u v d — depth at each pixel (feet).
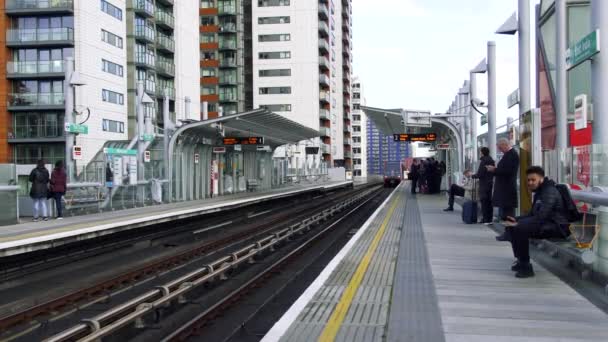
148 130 98.99
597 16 27.96
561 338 17.67
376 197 133.90
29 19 171.53
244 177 138.92
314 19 317.22
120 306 24.61
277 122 111.34
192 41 242.17
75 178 73.51
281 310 28.76
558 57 35.81
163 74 220.84
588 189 28.96
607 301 21.34
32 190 59.36
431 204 84.17
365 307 21.98
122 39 192.85
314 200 141.79
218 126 97.14
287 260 42.80
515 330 18.56
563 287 25.13
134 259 47.44
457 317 20.26
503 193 40.45
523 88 43.47
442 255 34.65
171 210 73.72
